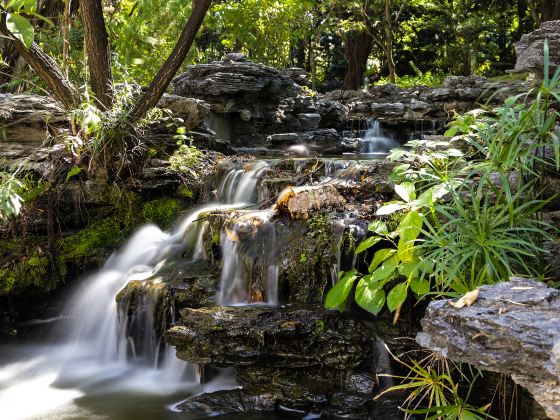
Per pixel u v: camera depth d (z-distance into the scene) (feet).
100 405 13.48
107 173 19.99
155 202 20.26
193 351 12.83
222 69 29.55
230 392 12.94
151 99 20.52
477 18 59.62
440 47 66.90
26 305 19.15
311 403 12.20
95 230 19.62
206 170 20.95
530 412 10.62
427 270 11.44
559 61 15.97
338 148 31.35
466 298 8.51
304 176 17.75
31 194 19.44
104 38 20.29
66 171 20.04
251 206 17.25
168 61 20.48
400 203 12.19
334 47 73.61
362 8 57.36
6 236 19.45
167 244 18.08
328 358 12.33
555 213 12.31
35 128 21.20
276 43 51.19
